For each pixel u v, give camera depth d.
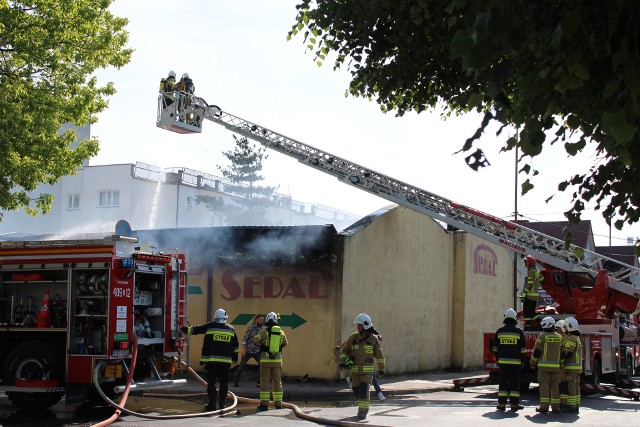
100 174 42.44
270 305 17.55
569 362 12.49
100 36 16.23
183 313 12.66
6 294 12.32
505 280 25.66
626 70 3.17
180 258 12.70
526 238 17.00
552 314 17.23
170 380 12.02
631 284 17.38
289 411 11.95
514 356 12.44
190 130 18.08
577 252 4.84
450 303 22.41
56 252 11.70
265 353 12.11
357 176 17.66
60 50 15.58
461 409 12.67
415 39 8.63
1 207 16.28
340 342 16.80
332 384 16.61
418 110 10.20
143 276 12.31
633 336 19.33
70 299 11.52
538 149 3.57
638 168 3.81
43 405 11.87
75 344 11.45
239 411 11.76
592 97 3.56
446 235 22.31
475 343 23.11
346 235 17.14
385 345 18.75
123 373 11.43
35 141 15.66
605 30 3.31
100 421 10.60
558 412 12.15
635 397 14.80
